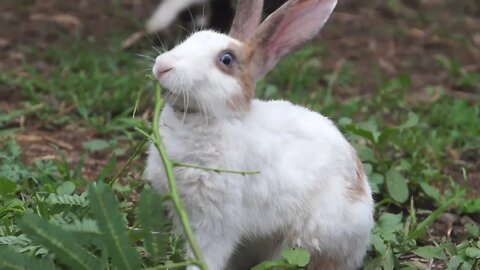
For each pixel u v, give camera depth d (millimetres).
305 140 7363
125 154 10695
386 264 7922
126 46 14469
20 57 14438
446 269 8023
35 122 11805
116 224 6480
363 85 14203
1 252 6297
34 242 6898
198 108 6926
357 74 14703
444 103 12945
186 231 6352
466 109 12625
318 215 7332
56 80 12930
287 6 7340
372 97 13492
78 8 16844
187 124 7043
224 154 6973
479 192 10352
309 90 13523
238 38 7707
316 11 7461
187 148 7012
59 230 6449
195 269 7035
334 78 13969
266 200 7207
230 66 6996
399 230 8500
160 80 6852
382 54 15781
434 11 18125
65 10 16703
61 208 7836
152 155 7273
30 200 8570
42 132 11500
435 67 15344
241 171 6871
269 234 7383
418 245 8852
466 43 16422
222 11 12953
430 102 13234
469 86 14352
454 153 11414
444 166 10945
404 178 9945
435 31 17016
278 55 7418
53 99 12523
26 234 6773
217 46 6973
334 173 7418
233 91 6957
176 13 13258
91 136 11445
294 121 7379
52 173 9594
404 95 13492
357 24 17078
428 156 10953
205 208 7004
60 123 11695
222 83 6898
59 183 9031
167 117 7160
